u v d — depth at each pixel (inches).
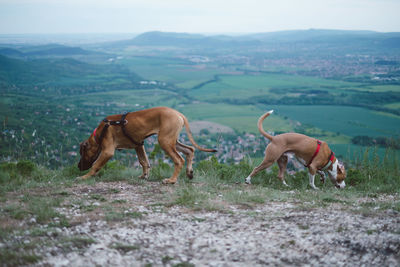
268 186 347.3
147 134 325.7
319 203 265.7
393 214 227.9
